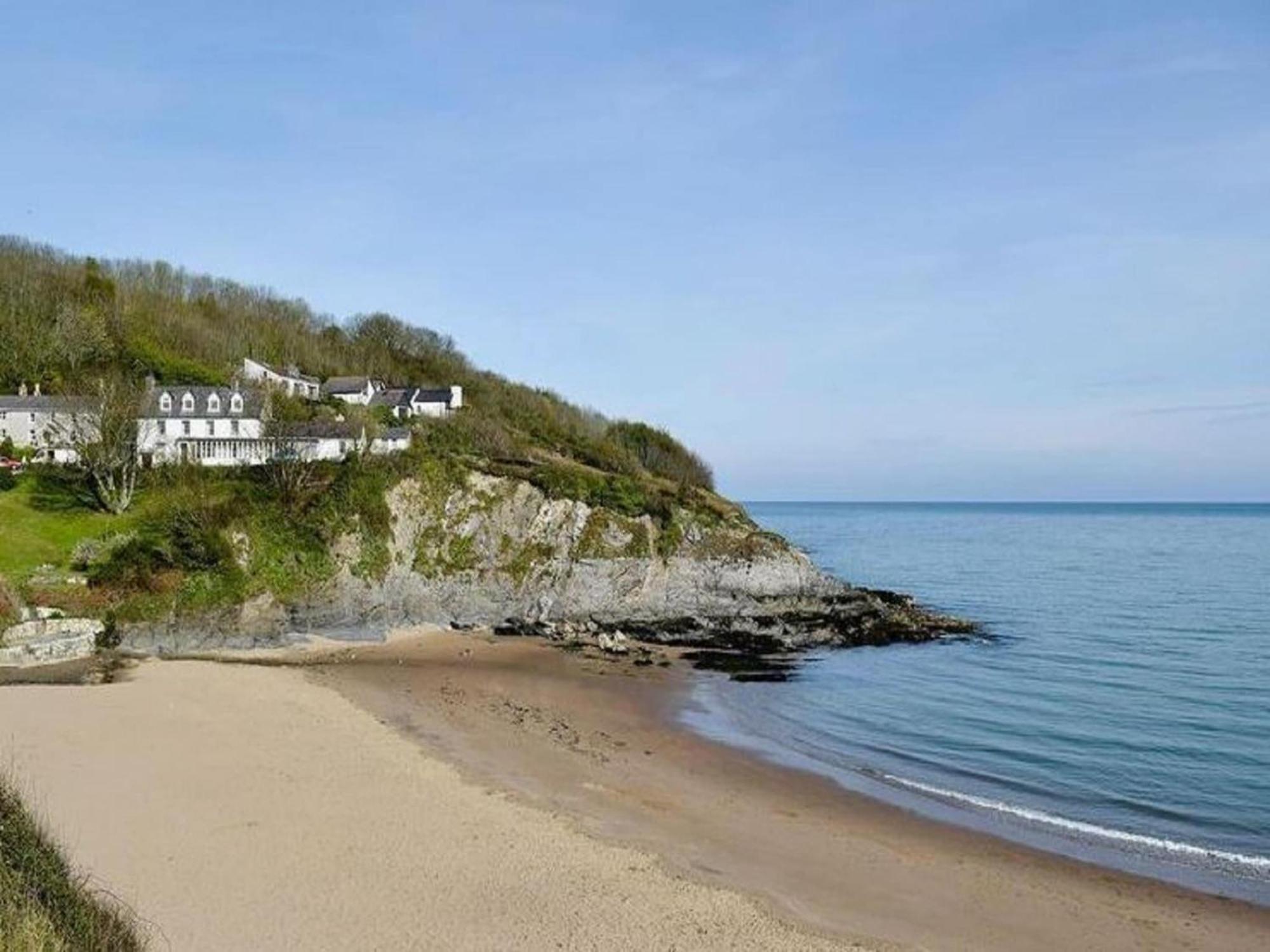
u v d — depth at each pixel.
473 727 31.92
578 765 28.23
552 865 20.08
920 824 24.70
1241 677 42.47
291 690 35.97
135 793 23.12
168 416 64.81
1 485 52.25
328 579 49.75
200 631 44.62
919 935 18.09
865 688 40.94
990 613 63.47
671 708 36.91
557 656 46.72
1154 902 20.11
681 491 70.31
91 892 16.52
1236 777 28.70
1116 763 30.09
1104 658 47.09
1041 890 20.61
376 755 27.48
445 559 54.78
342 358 99.12
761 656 47.94
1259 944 18.28
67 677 36.91
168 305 91.19
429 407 86.44
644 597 58.78
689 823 23.81
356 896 18.09
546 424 92.00
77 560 45.09
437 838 21.23
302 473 53.41
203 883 18.28
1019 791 27.64
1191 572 90.75
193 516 48.34
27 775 24.00
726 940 17.12
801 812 25.33
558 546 57.62
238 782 24.41
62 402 58.22
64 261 95.06
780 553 63.47
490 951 16.20
